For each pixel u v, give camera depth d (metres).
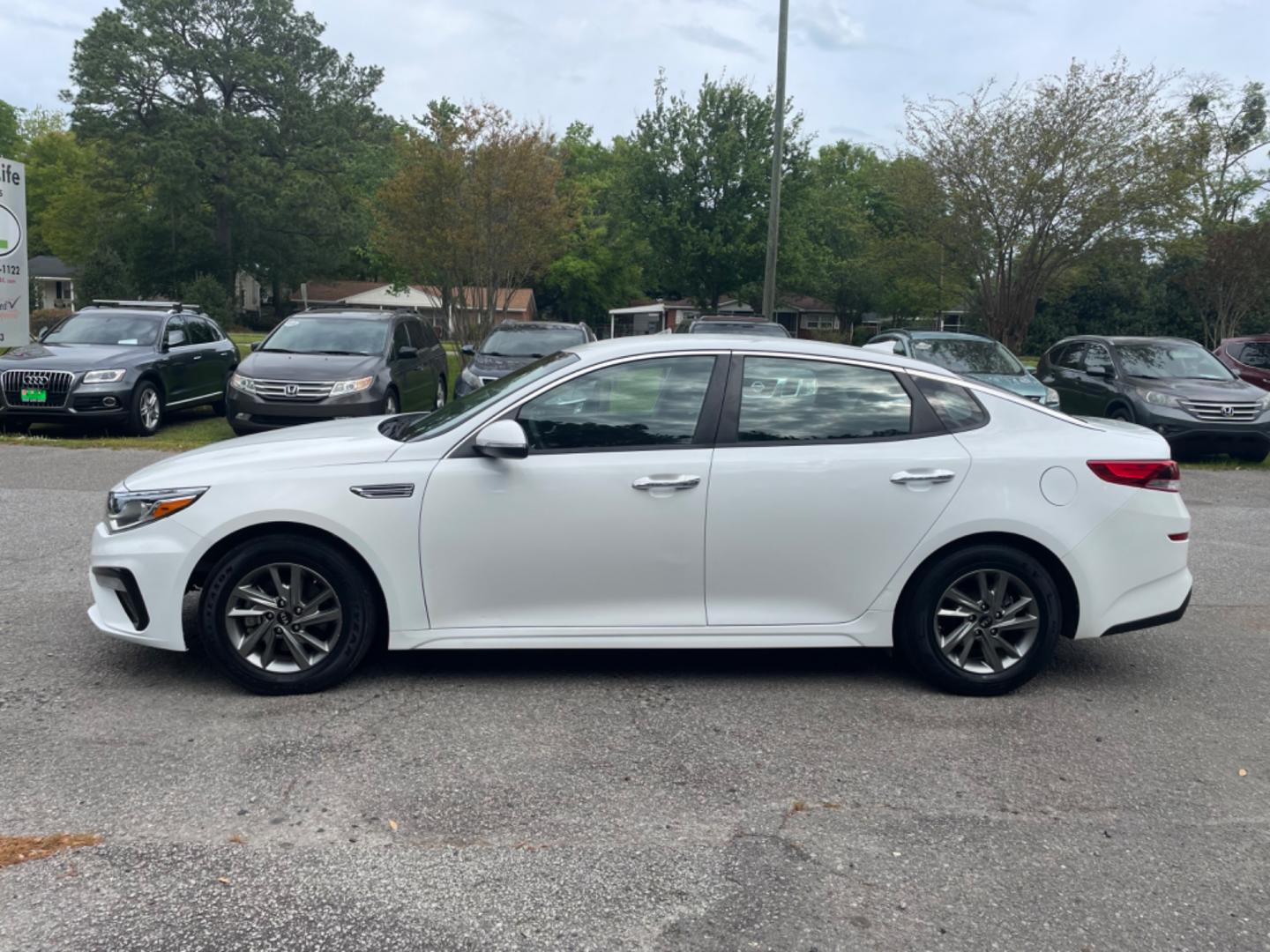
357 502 4.38
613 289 62.72
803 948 2.80
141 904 2.93
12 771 3.73
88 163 61.19
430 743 4.05
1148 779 3.88
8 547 7.16
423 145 23.78
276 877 3.09
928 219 22.61
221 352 15.39
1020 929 2.91
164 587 4.39
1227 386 13.45
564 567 4.49
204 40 53.72
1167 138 20.42
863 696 4.67
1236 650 5.52
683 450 4.53
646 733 4.21
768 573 4.56
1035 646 4.63
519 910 2.95
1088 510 4.61
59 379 12.24
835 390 4.68
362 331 13.23
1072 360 15.40
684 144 33.72
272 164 54.16
